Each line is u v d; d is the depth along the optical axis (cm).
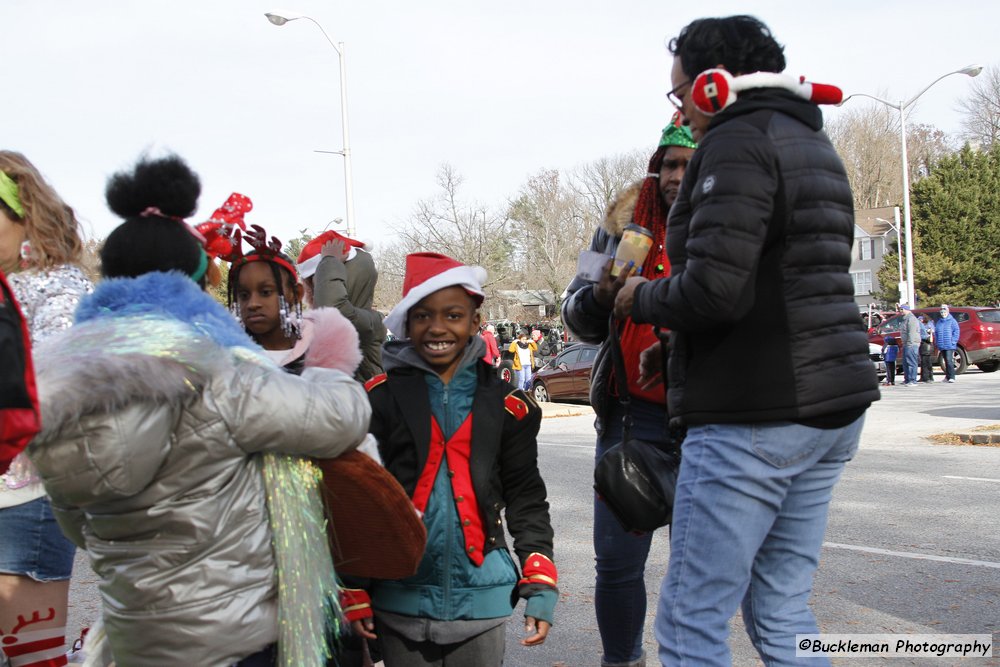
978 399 1733
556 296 6128
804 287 256
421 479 302
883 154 8362
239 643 230
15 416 196
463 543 299
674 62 301
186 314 229
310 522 242
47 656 324
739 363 259
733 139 254
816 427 259
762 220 249
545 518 321
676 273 276
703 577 266
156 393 211
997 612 471
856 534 650
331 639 276
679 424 280
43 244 325
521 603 528
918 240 5094
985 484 833
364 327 550
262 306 338
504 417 312
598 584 370
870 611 479
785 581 283
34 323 317
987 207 5022
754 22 280
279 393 228
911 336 2266
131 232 241
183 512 223
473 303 318
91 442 207
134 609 227
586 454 1161
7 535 314
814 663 279
